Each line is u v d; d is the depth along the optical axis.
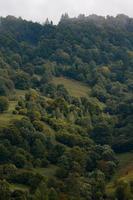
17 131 156.38
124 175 141.00
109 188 130.88
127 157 164.62
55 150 155.88
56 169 145.50
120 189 121.44
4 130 156.12
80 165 145.88
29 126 164.38
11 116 178.50
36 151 155.12
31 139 159.62
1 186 114.31
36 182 124.50
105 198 124.25
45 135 166.00
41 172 142.88
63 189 121.94
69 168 142.50
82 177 134.50
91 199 122.19
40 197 111.31
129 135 179.38
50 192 113.62
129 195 120.38
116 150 173.62
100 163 149.25
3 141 149.88
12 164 137.25
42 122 181.12
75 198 116.06
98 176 136.00
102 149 161.38
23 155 146.62
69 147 166.38
